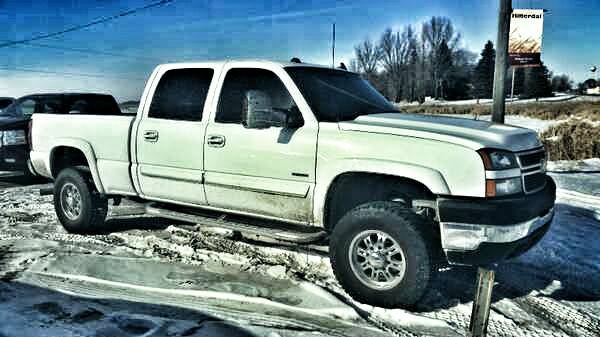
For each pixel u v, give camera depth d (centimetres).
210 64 514
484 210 369
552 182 451
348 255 414
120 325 361
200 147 491
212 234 612
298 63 503
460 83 7975
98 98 1027
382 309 405
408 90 7800
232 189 478
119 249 548
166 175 517
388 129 412
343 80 520
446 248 383
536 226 401
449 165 382
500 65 873
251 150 461
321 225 440
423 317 389
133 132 541
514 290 461
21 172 1023
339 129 428
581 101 4316
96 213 599
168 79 536
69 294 418
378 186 437
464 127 421
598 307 427
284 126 445
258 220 505
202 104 507
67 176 602
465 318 398
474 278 483
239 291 434
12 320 364
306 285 445
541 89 7206
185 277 466
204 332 355
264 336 353
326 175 426
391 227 392
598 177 1048
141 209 563
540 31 866
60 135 607
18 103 1098
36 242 569
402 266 393
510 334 374
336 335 361
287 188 445
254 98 432
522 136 425
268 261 518
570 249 582
